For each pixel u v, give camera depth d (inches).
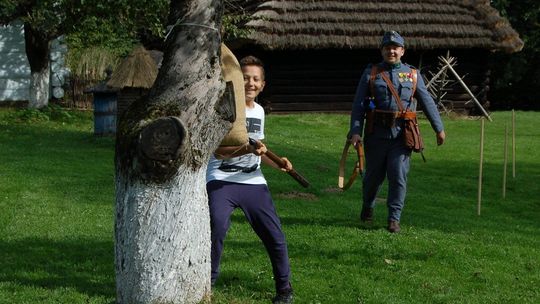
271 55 842.8
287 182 426.9
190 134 168.4
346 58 865.5
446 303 227.0
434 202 398.6
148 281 168.2
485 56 919.7
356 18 840.3
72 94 892.0
